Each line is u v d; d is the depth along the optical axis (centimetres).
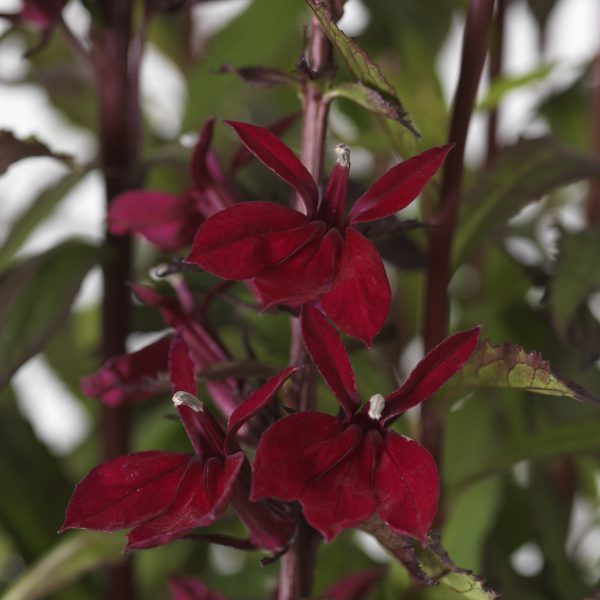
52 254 46
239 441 39
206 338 40
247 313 48
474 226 43
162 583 56
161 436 56
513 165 43
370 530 36
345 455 36
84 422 70
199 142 40
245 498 37
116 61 47
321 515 36
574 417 45
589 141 56
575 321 43
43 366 65
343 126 63
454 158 41
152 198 42
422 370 37
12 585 49
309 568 39
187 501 37
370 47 57
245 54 54
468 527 49
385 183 37
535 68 51
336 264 37
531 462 50
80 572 45
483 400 50
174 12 47
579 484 59
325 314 37
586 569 58
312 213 37
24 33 62
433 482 36
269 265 37
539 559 52
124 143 48
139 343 55
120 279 48
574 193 65
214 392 40
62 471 50
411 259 43
